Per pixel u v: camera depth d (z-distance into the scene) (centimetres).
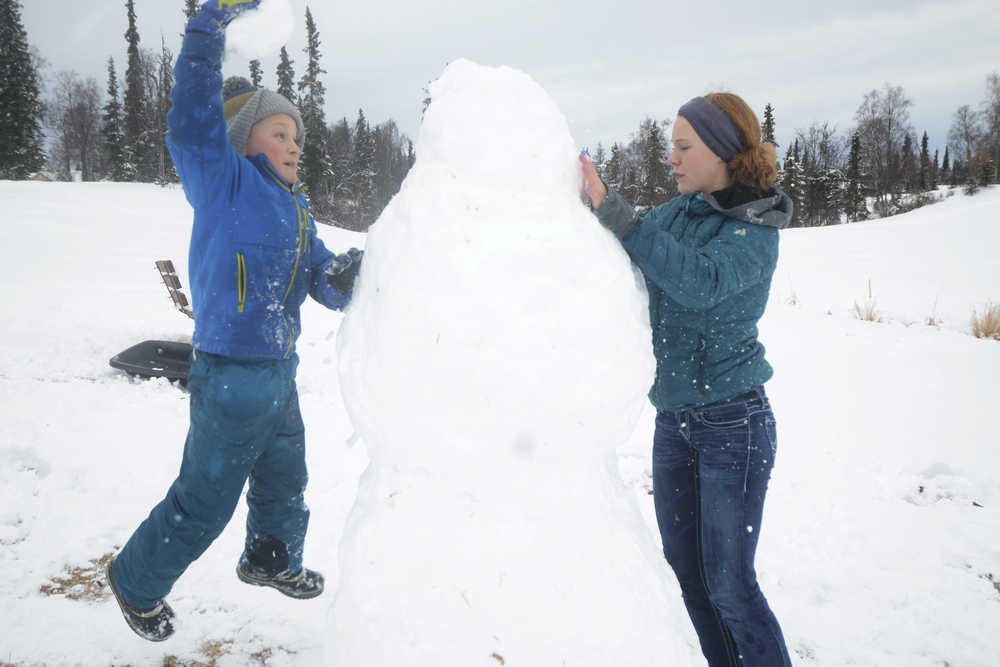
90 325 706
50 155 6362
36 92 4625
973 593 274
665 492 204
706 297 166
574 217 137
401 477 133
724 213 186
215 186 186
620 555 133
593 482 137
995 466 397
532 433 126
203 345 188
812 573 291
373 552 127
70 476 343
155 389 522
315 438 423
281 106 209
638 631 126
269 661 221
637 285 158
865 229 2478
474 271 124
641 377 139
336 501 338
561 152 142
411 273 128
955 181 6538
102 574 265
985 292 1281
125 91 4959
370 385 131
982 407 518
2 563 264
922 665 232
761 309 188
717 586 186
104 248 1418
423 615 120
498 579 120
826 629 252
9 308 761
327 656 128
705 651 203
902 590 277
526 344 123
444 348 123
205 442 187
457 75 145
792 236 2439
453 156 134
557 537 126
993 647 240
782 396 560
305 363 617
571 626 120
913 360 696
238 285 187
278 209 197
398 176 5272
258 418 192
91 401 467
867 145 6325
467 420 124
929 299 1231
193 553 191
